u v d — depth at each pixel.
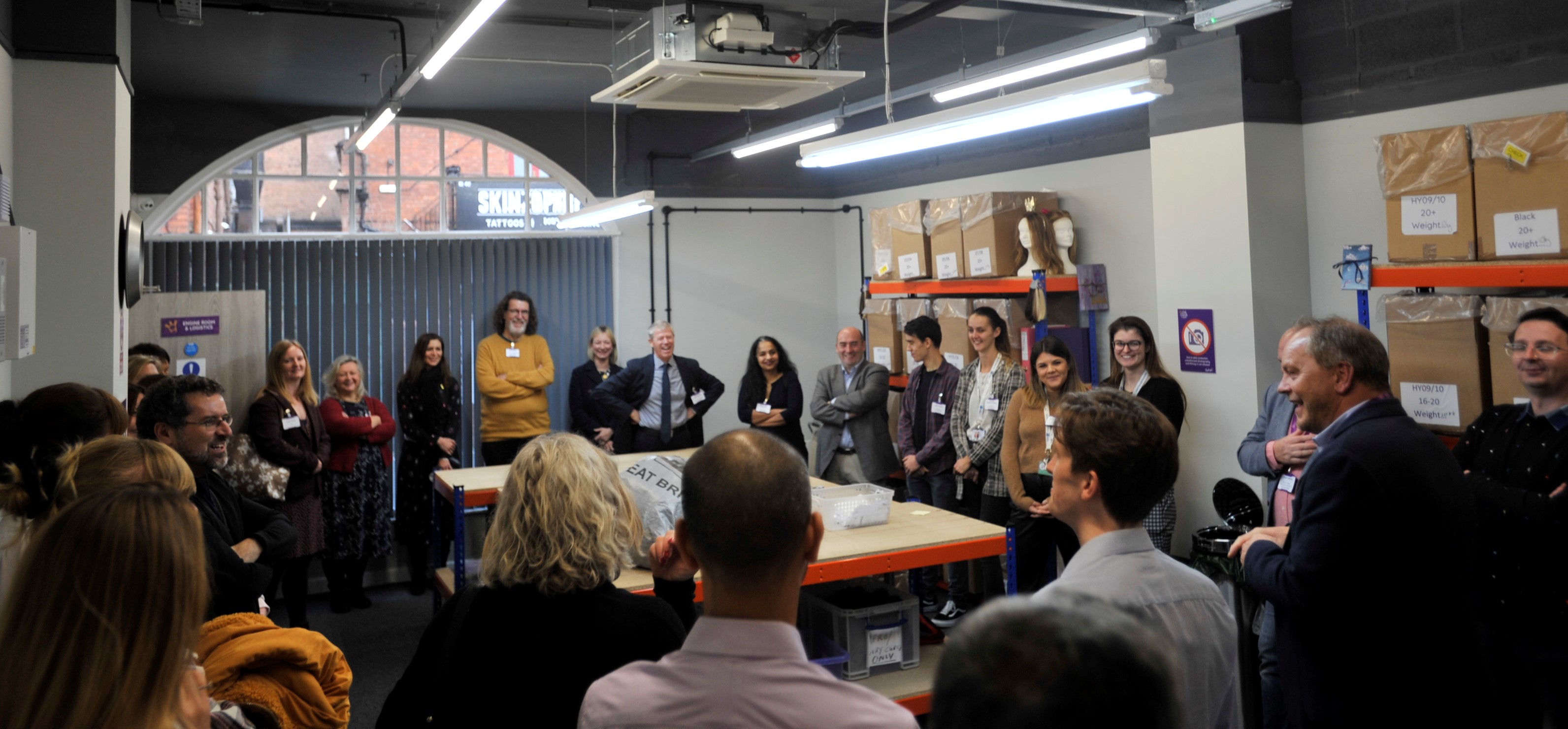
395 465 6.81
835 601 3.25
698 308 7.79
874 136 3.74
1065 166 5.93
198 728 1.07
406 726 1.70
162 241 6.39
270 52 5.48
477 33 5.21
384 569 5.79
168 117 6.54
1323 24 4.41
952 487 4.89
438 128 7.18
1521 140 3.08
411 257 6.98
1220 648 1.40
